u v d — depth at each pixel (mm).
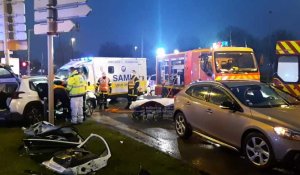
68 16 9367
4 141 9039
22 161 7250
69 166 6250
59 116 12414
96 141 8859
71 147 7457
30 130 8336
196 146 8789
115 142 8789
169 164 6984
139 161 7211
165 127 11391
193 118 9047
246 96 7891
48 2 9461
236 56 14406
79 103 11898
